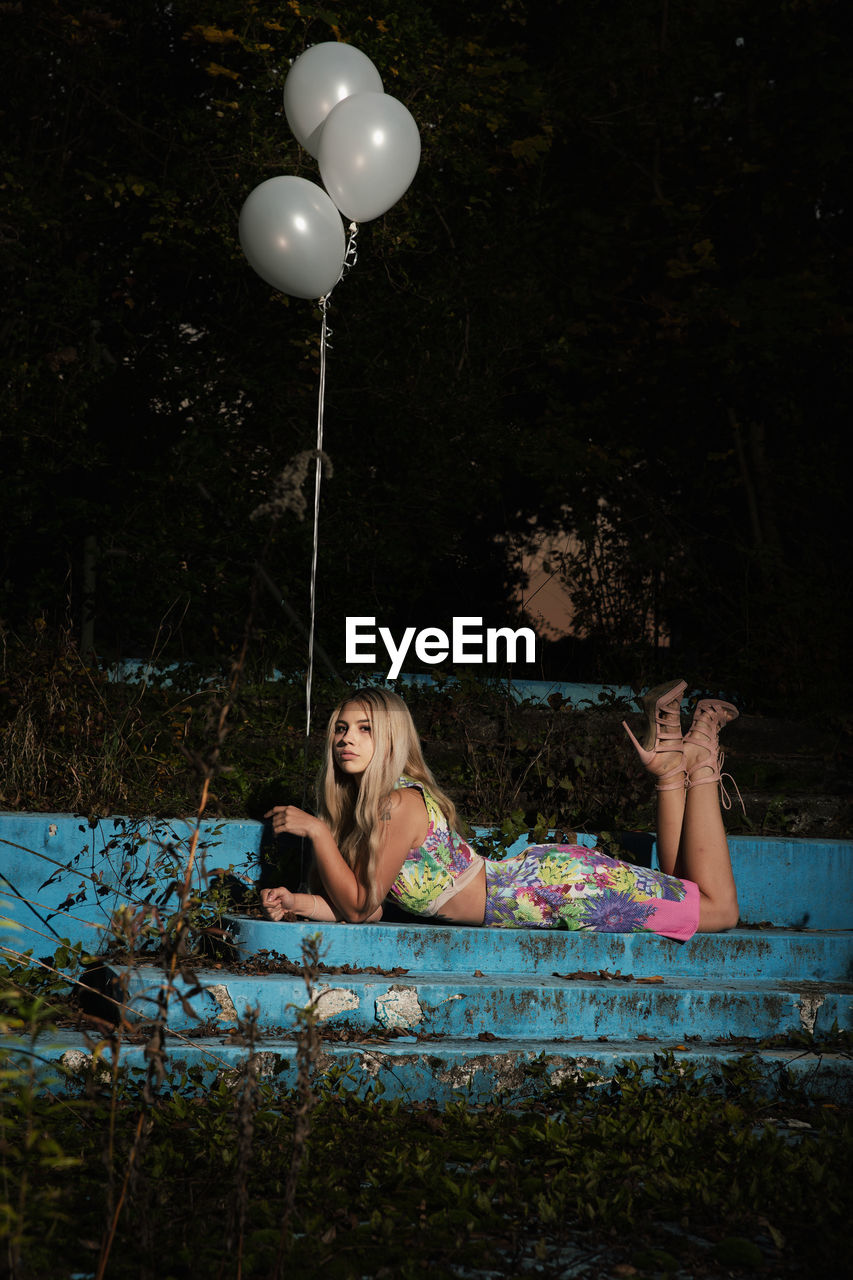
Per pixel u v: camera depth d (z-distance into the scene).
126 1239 2.32
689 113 9.66
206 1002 3.52
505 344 8.73
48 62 7.48
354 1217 2.53
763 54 9.71
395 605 8.86
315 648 6.90
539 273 9.36
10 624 6.91
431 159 8.04
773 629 8.18
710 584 9.05
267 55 7.35
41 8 7.09
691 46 9.59
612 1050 3.61
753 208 9.72
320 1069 3.31
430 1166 2.83
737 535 9.45
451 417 8.28
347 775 4.12
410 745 4.10
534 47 10.23
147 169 7.85
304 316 8.15
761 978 4.27
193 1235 2.36
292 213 4.98
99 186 7.16
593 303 9.65
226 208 7.49
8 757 4.74
